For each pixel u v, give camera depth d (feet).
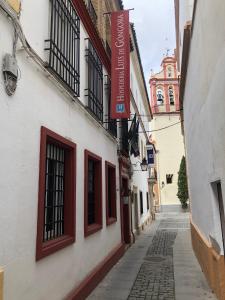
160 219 92.32
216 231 20.16
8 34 13.43
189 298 20.93
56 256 17.42
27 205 14.46
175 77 131.03
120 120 41.50
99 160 28.40
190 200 44.65
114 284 24.53
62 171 20.65
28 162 14.80
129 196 44.98
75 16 23.38
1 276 11.94
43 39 17.61
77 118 22.63
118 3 43.52
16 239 13.38
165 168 126.93
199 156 26.71
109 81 33.96
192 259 33.76
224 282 18.93
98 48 29.60
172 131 128.36
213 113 17.97
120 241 36.19
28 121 15.06
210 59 17.97
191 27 25.66
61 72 19.86
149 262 32.68
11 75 13.37
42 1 17.71
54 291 16.81
